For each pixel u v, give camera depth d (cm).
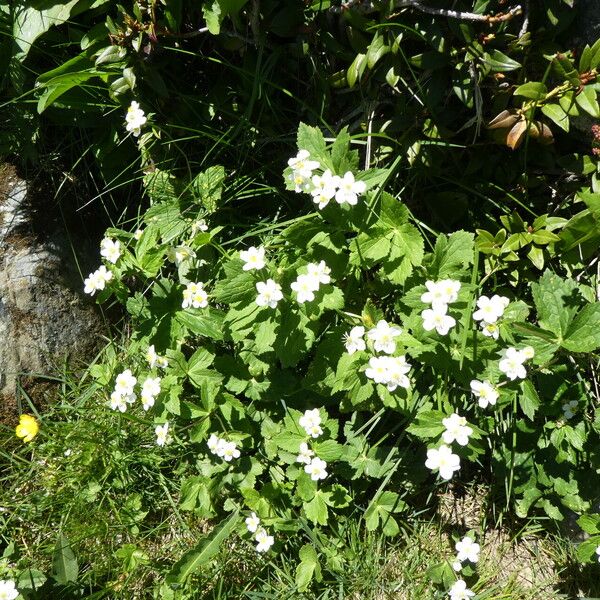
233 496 49
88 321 55
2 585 42
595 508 45
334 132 48
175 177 51
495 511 50
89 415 52
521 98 44
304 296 39
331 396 48
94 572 47
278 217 52
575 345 41
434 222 50
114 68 47
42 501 49
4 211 54
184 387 50
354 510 48
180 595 46
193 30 48
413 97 45
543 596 47
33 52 51
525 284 49
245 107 50
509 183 48
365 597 47
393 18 42
